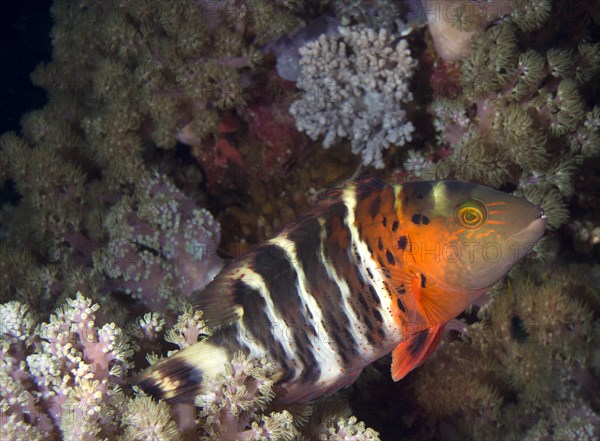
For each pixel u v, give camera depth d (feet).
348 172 3.03
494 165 2.75
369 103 2.96
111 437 2.17
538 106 2.76
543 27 2.94
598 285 2.94
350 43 2.96
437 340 2.28
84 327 2.21
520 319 2.90
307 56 2.96
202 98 3.00
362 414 2.79
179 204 2.87
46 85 3.56
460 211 2.18
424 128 3.03
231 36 2.97
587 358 2.74
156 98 2.99
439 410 2.75
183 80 2.98
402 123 2.94
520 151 2.70
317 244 2.22
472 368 2.77
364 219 2.22
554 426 2.67
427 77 3.01
